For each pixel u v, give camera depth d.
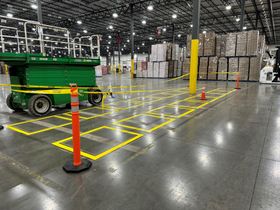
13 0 18.95
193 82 10.49
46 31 30.00
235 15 25.28
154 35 40.53
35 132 4.55
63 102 6.70
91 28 33.81
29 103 5.82
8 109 7.23
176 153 3.35
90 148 3.60
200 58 19.44
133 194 2.27
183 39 44.62
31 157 3.27
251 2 20.70
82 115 6.15
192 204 2.10
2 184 2.50
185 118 5.65
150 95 10.45
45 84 6.21
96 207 2.07
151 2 21.39
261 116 5.75
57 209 2.04
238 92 10.96
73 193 2.30
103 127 4.87
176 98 9.31
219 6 22.30
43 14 24.28
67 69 6.72
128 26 32.72
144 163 3.01
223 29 35.31
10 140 4.05
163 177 2.62
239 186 2.40
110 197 2.23
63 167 2.86
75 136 2.76
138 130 4.61
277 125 4.86
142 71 25.77
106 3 21.17
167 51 23.14
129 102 8.43
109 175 2.69
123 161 3.09
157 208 2.04
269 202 2.11
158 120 5.48
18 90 5.98
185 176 2.64
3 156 3.31
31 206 2.09
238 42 17.11
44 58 5.97
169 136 4.19
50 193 2.31
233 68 17.83
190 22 29.98
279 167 2.84
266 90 11.70
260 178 2.56
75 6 21.48
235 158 3.13
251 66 17.00
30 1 19.23
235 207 2.04
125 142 3.88
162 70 23.38
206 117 5.73
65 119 5.74
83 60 7.02
